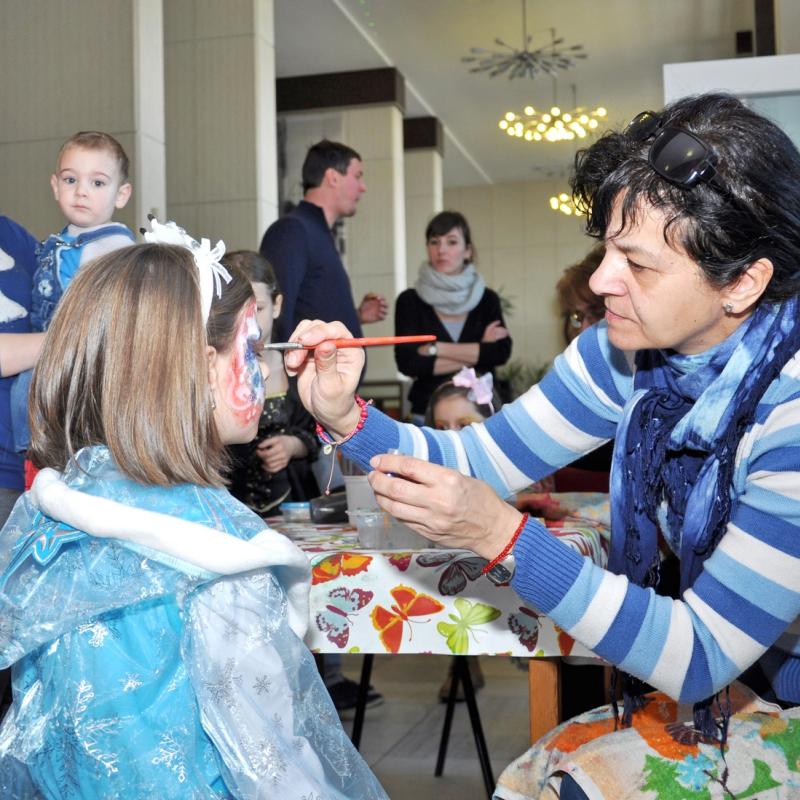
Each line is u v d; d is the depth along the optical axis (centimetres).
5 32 579
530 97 1306
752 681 140
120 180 275
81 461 120
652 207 112
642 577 131
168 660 113
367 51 1088
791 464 114
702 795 118
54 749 113
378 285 1123
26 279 238
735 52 1162
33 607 114
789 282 117
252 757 112
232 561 114
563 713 214
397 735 320
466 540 117
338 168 400
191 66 744
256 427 135
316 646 165
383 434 152
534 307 1725
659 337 118
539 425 150
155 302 120
